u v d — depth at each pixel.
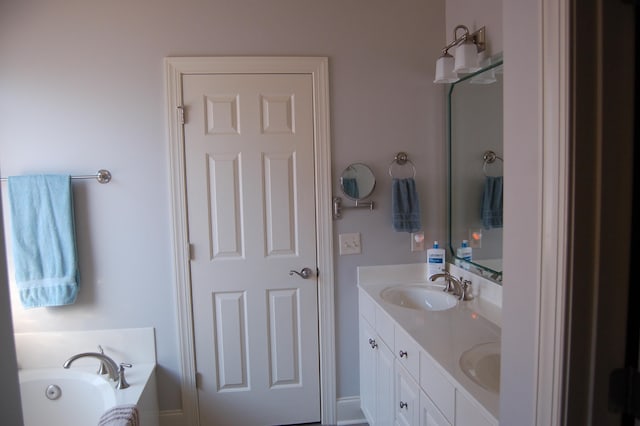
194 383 2.36
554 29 0.78
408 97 2.38
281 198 2.33
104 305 2.29
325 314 2.41
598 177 0.78
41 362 2.26
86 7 2.16
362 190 2.38
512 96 0.93
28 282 2.13
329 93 2.32
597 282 0.79
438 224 2.46
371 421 2.21
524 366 0.92
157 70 2.21
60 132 2.19
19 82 2.15
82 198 2.22
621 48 0.77
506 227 0.97
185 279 2.30
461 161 2.25
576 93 0.76
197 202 2.28
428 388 1.47
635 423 0.82
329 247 2.38
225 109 2.26
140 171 2.24
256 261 2.35
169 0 2.19
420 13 2.36
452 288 2.15
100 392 2.10
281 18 2.26
